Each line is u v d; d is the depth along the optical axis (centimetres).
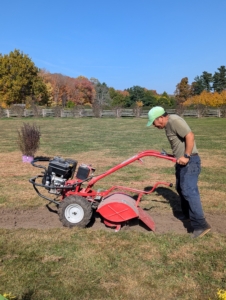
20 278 358
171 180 816
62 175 503
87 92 7338
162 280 358
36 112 3941
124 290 339
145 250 425
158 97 7775
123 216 478
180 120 459
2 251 419
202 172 909
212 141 1608
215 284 352
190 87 7512
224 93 5384
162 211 585
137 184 772
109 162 1062
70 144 1492
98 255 409
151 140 1673
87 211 483
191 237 466
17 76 4969
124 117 3969
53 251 419
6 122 3009
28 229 489
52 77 6975
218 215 574
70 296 328
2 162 1046
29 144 1063
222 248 435
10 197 651
